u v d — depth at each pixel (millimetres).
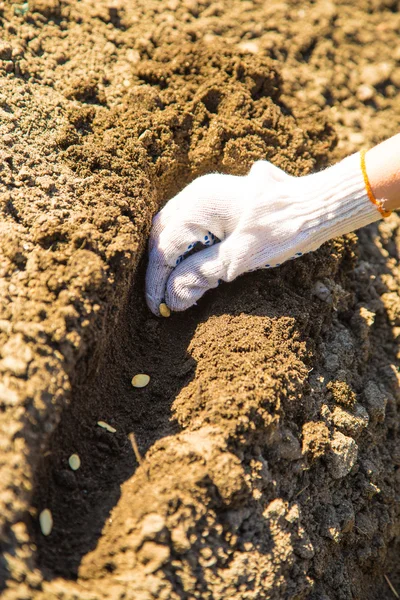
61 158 1233
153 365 1232
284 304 1237
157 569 1106
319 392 1217
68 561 1114
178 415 1176
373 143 1448
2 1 1331
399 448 1271
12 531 1081
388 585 1261
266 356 1192
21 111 1244
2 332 1127
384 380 1293
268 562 1135
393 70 1512
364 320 1288
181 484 1126
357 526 1219
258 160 1288
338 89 1482
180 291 1232
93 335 1147
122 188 1228
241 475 1136
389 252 1389
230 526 1132
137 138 1259
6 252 1159
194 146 1289
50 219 1181
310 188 1208
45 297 1141
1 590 1071
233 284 1250
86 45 1343
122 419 1197
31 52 1308
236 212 1221
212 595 1116
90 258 1159
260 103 1315
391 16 1548
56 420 1113
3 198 1188
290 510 1163
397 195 1188
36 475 1113
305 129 1339
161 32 1382
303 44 1491
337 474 1197
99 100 1292
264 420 1159
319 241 1218
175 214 1233
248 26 1472
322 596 1171
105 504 1139
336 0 1548
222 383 1179
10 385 1106
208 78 1314
